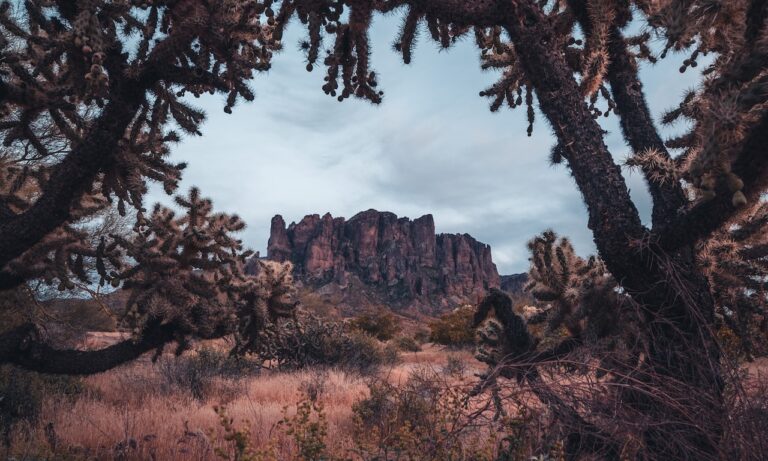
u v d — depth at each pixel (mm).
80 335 11859
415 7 4266
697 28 3168
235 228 5574
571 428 2848
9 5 4570
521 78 6117
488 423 2908
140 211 5160
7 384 7746
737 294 4492
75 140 4715
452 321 35656
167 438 6477
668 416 2908
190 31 4586
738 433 2637
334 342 16828
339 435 5754
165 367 11922
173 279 5090
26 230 4414
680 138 5074
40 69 4586
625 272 3867
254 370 15734
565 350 4574
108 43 4289
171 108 5152
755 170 3221
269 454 2736
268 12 4453
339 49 4445
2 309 8773
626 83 5004
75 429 6844
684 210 3793
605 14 4402
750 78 3057
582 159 4066
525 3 4215
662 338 3457
